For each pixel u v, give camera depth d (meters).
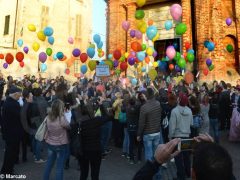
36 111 8.38
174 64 19.66
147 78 17.56
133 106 8.62
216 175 1.49
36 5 32.06
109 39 24.20
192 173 1.66
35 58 30.89
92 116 5.85
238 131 11.12
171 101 8.48
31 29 18.77
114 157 9.41
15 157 6.88
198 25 20.09
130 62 15.01
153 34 13.27
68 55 34.00
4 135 6.80
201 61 19.61
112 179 7.02
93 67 14.00
